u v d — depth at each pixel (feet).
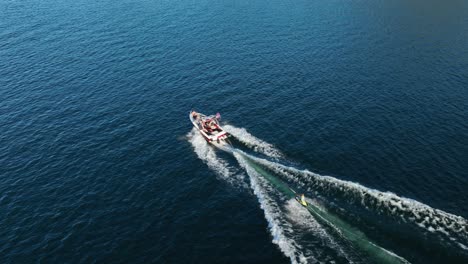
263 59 348.38
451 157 217.36
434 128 243.81
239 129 252.62
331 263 154.30
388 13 442.09
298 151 227.40
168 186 209.56
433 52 344.49
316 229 169.37
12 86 324.39
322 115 262.88
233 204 192.34
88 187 213.87
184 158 230.68
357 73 315.58
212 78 321.73
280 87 301.84
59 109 290.56
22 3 528.22
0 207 203.21
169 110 282.36
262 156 223.71
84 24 449.06
